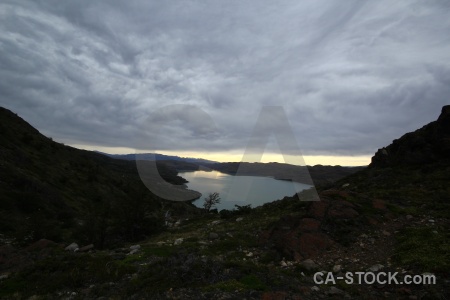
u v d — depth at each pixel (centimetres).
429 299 531
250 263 769
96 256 876
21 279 719
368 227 984
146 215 1766
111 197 4731
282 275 694
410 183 1678
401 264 712
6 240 1791
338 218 1025
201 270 680
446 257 691
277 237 986
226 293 577
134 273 738
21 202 2653
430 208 1159
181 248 995
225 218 1766
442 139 1978
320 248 873
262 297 562
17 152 4284
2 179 2988
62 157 5916
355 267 750
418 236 861
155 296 578
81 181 4938
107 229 1664
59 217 2777
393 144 2483
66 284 679
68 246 1245
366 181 2002
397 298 568
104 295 616
